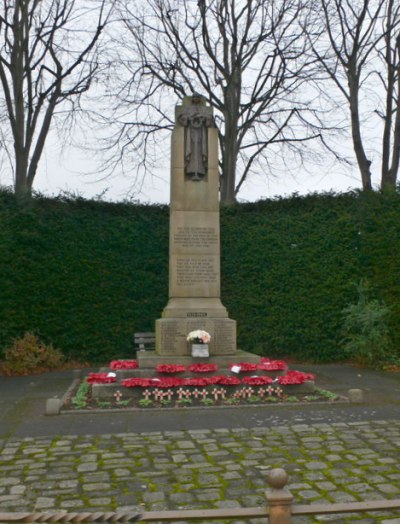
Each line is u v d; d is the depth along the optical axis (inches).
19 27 653.9
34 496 178.2
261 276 587.2
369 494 177.2
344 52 729.0
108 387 337.1
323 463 210.4
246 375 368.5
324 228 583.8
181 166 430.6
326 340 565.0
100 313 554.9
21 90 663.8
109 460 215.8
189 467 206.4
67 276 547.5
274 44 770.2
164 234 589.3
